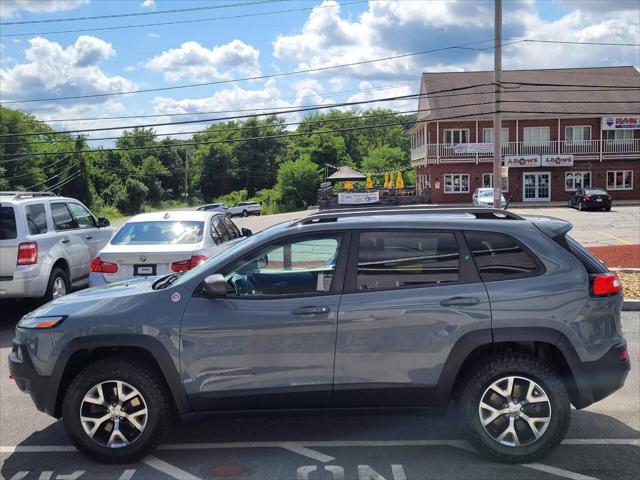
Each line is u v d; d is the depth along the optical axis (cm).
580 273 442
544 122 4772
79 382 438
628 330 852
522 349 460
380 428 510
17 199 915
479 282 438
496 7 1706
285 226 475
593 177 4747
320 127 11988
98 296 466
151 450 449
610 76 5009
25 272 878
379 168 9281
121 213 8494
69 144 7712
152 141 10894
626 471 429
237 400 438
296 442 483
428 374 434
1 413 561
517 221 461
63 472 436
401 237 450
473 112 4781
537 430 429
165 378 438
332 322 432
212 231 935
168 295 446
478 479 417
